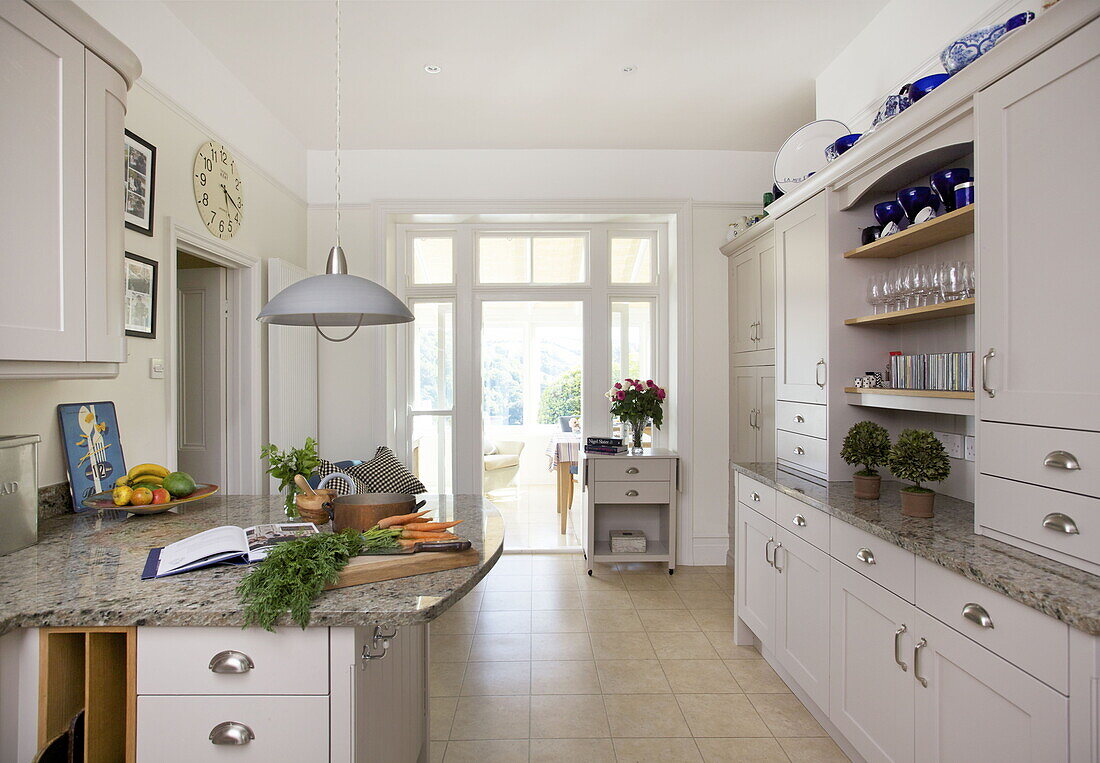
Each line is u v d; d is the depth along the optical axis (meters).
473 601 3.77
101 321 1.79
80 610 1.28
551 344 5.02
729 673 2.82
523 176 4.48
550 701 2.58
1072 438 1.42
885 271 2.63
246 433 3.56
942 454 1.98
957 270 2.03
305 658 1.29
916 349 2.52
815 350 2.73
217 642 1.29
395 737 1.74
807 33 2.94
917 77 2.52
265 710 1.29
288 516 2.12
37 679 1.31
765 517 2.81
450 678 2.79
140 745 1.29
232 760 1.29
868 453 2.31
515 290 4.74
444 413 4.77
